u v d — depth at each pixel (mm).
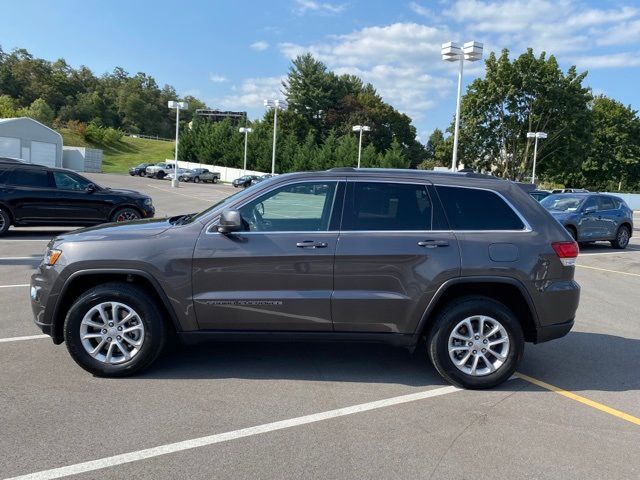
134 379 4703
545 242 4711
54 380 4605
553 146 49844
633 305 8688
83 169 65938
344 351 5676
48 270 4625
